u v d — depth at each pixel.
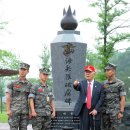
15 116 5.79
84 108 5.71
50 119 6.12
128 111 8.09
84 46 7.05
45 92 6.01
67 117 6.73
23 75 5.88
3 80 31.59
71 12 7.24
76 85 5.80
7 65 16.61
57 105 6.92
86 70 5.74
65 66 7.01
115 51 13.41
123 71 29.08
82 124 5.71
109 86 5.87
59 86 7.04
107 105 5.87
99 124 5.66
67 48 7.00
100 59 13.05
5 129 12.96
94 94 5.70
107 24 13.22
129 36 13.30
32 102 5.88
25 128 5.86
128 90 25.81
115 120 5.83
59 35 7.15
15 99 5.84
